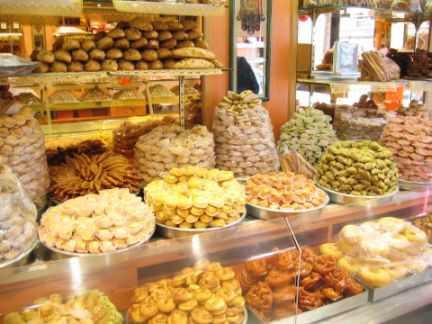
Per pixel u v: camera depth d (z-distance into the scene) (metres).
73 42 1.92
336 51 2.64
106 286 1.39
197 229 1.61
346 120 2.71
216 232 1.55
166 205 1.60
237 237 1.55
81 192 1.77
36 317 1.26
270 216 1.81
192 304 1.42
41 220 1.54
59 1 1.83
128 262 1.40
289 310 1.57
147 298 1.41
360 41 3.03
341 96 2.88
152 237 1.65
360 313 1.65
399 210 1.94
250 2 2.54
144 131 2.32
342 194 1.95
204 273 1.48
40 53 1.86
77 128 2.37
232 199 1.63
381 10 2.78
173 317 1.39
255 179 1.99
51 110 2.28
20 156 1.62
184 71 2.12
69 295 1.33
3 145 1.58
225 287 1.47
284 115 2.84
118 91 2.42
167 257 1.46
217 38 2.51
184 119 2.57
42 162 1.76
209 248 1.51
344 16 2.88
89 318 1.30
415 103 2.98
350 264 1.72
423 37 3.32
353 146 2.12
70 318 1.28
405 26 3.22
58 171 1.94
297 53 2.76
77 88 2.33
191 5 2.07
